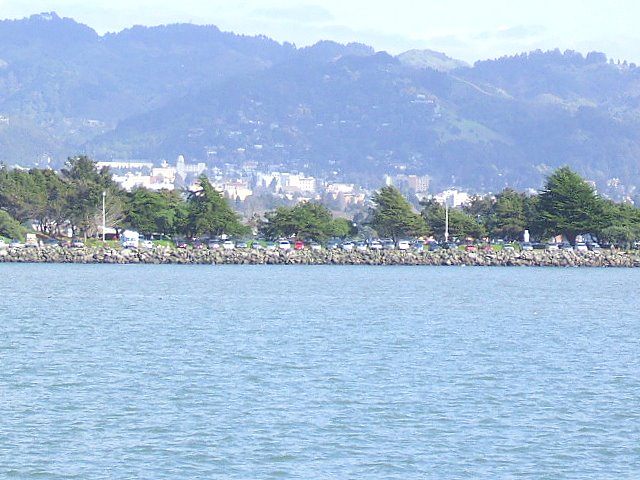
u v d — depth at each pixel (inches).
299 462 3506.4
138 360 5570.9
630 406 4367.6
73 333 6884.8
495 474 3398.1
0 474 3353.8
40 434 3826.3
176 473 3380.9
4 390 4633.4
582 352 6053.2
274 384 4827.8
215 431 3885.3
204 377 5012.3
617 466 3491.6
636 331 7313.0
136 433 3853.3
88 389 4675.2
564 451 3654.0
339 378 5012.3
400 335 6870.1
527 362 5600.4
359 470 3427.7
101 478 3326.8
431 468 3454.7
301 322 7731.3
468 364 5506.9
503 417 4143.7
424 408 4298.7
